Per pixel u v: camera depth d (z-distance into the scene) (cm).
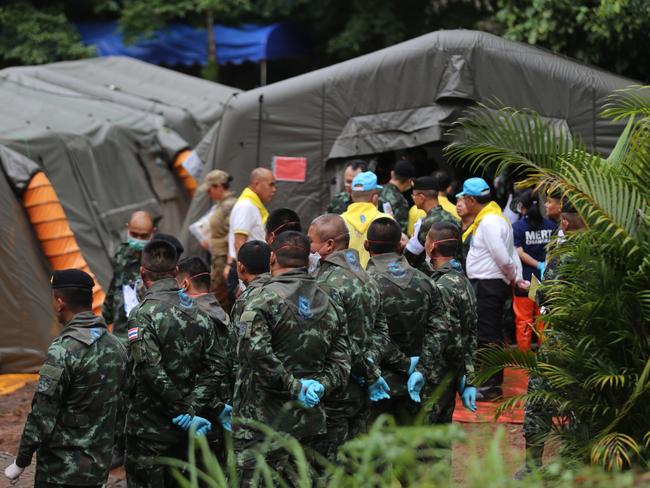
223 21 3800
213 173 1516
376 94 1622
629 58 1766
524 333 1365
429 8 3247
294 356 748
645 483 526
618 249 751
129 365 846
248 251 853
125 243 1188
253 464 744
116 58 2930
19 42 3484
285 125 1697
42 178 1638
